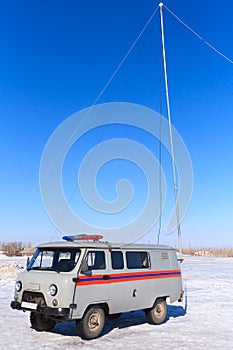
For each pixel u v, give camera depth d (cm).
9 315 1057
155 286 936
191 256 5488
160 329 888
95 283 779
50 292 733
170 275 999
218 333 848
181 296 1030
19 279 805
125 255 881
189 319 1027
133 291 868
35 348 700
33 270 821
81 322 755
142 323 954
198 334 836
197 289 1700
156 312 946
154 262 959
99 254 820
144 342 754
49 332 839
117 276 834
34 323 845
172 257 1035
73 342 748
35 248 875
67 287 729
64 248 814
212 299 1408
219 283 1911
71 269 766
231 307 1229
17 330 862
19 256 4509
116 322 966
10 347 707
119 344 734
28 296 775
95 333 775
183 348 709
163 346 723
